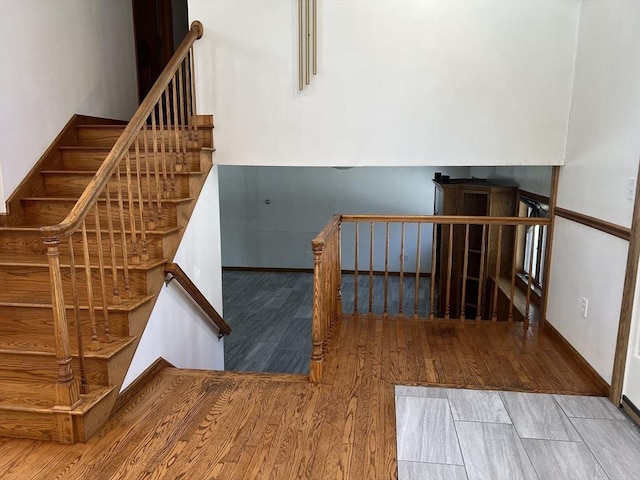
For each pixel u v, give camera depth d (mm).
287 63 3480
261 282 8289
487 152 3439
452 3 3303
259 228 8906
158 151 3463
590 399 2590
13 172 3160
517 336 3514
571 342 3143
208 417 2385
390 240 8477
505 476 1961
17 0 3148
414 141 3480
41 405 2170
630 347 2426
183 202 3162
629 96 2467
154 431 2256
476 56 3340
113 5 4340
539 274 4344
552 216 3535
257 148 3609
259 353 5324
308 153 3574
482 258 3762
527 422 2357
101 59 4156
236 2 3451
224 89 3561
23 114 3236
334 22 3396
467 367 2984
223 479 1924
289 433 2246
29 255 2996
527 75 3322
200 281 3576
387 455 2088
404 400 2562
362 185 8445
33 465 2002
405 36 3367
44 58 3430
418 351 3229
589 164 2951
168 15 5281
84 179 3396
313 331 2738
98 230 2355
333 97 3486
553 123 3355
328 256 3201
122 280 2744
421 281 8125
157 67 5246
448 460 2057
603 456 2094
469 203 5773
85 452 2092
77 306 2193
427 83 3400
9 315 2607
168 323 3066
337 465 2016
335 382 2768
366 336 3500
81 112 3887
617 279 2553
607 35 2748
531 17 3260
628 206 2451
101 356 2336
